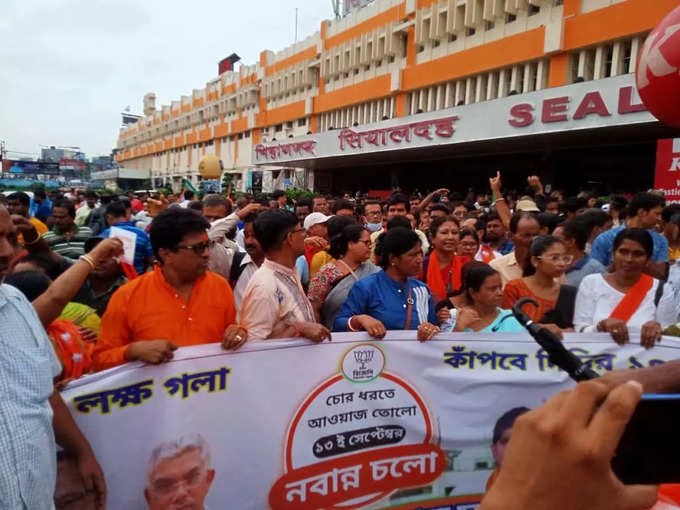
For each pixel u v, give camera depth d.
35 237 2.81
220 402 1.95
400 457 2.21
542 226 4.59
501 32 17.59
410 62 22.20
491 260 4.40
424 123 16.31
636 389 0.46
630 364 2.33
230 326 2.00
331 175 28.52
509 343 2.28
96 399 1.79
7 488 1.30
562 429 0.46
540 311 2.96
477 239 4.38
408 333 2.21
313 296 3.38
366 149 19.03
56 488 1.71
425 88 21.44
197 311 2.15
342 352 2.12
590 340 2.32
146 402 1.86
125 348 1.87
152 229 2.09
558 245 2.91
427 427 2.23
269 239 2.47
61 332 1.93
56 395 1.70
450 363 2.25
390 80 22.81
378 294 2.71
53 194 11.87
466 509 2.27
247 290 2.40
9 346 1.41
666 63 1.86
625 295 2.80
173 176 54.53
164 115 57.19
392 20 23.25
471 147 16.41
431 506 2.25
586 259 3.72
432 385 2.24
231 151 40.78
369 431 2.17
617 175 16.86
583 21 14.59
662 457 0.54
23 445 1.35
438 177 24.05
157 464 1.87
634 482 0.53
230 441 1.97
